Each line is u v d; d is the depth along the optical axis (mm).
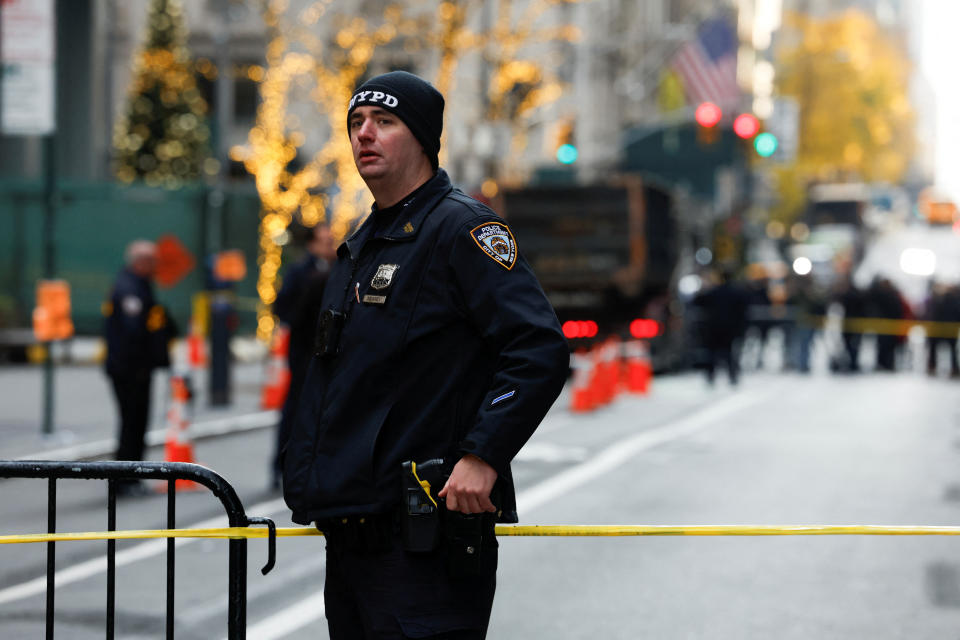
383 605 5672
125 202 44656
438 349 5754
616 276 38312
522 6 68312
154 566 13344
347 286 5984
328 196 47000
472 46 45062
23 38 22094
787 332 48719
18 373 36875
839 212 124562
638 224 38406
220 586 12430
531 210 39094
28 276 42906
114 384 17453
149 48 59125
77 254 44406
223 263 29297
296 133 54125
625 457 21969
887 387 40062
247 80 70000
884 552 14102
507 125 62062
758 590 12297
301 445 5961
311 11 60094
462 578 5668
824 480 19375
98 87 56031
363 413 5785
